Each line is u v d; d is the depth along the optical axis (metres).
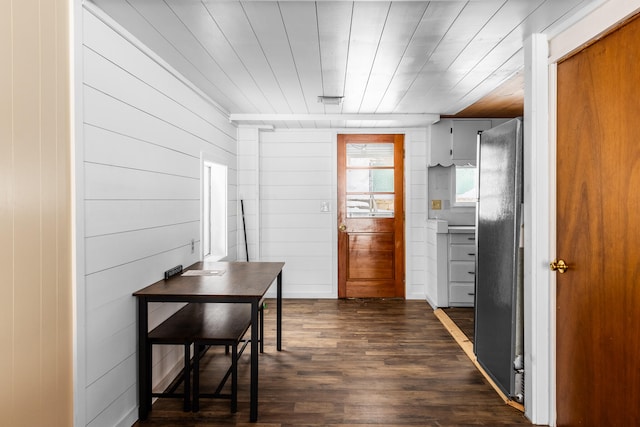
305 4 1.97
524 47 2.41
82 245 1.83
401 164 5.21
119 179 2.20
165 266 2.81
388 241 5.25
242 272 3.03
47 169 1.59
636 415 1.63
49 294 1.61
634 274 1.63
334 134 5.21
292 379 2.89
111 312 2.12
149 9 2.01
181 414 2.44
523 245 2.48
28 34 1.46
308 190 5.23
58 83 1.67
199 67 2.90
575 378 2.05
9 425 1.36
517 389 2.52
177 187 3.03
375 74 3.07
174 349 2.99
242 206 4.99
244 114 4.44
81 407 1.83
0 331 1.31
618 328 1.73
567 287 2.12
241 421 2.36
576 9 1.99
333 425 2.31
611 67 1.76
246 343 3.27
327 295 5.26
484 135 3.01
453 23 2.18
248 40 2.41
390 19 2.13
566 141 2.12
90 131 1.92
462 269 4.71
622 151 1.69
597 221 1.86
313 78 3.16
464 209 5.14
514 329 2.52
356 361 3.21
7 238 1.34
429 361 3.20
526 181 2.37
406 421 2.35
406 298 5.23
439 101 3.93
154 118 2.63
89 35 1.91
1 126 1.31
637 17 1.60
